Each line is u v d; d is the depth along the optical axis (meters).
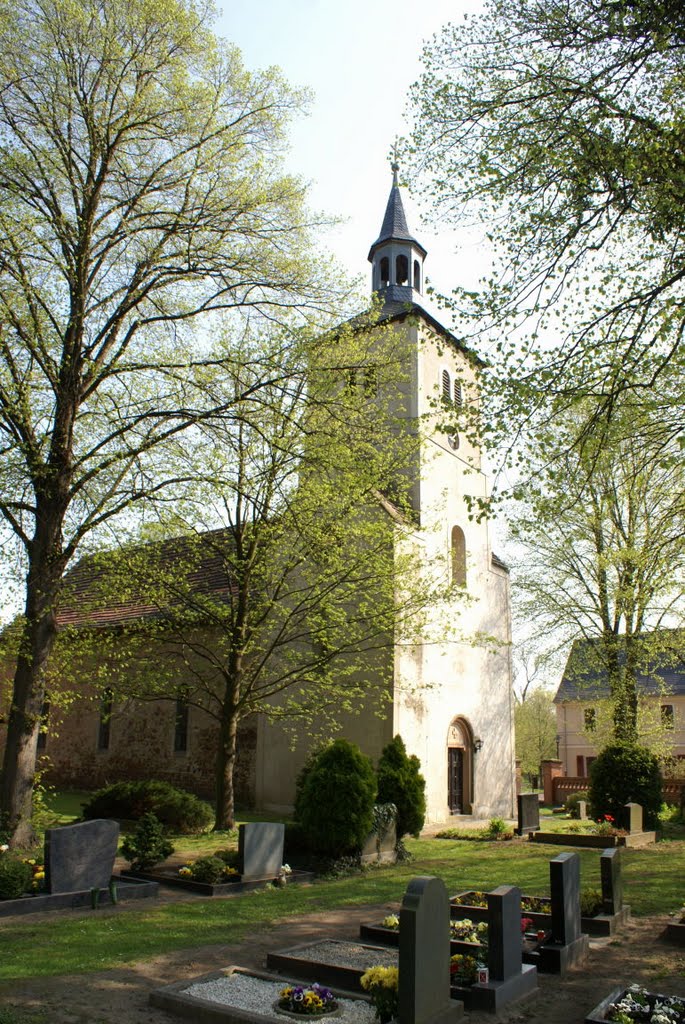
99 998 6.82
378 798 16.19
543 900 9.54
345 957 7.83
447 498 24.17
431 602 18.20
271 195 15.27
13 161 13.66
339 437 15.64
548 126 10.63
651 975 7.75
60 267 14.02
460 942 7.92
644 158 9.93
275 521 16.67
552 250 10.87
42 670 13.95
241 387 15.49
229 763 17.53
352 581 17.08
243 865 12.12
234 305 15.52
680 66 10.10
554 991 7.27
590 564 23.95
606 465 13.50
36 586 14.02
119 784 18.38
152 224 15.34
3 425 13.92
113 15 14.10
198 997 6.57
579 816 23.53
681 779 25.94
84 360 14.61
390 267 27.09
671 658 23.78
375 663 20.14
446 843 17.77
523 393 10.30
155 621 18.81
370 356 17.27
